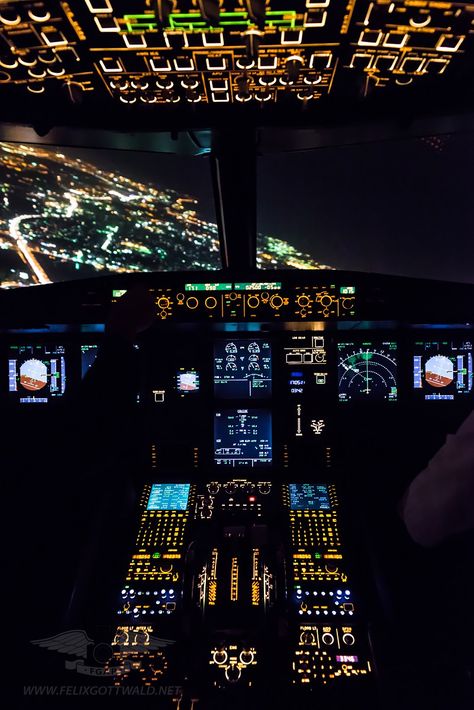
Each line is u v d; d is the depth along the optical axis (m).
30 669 1.59
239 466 2.38
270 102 1.73
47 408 2.40
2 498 2.06
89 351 2.41
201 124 1.89
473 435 0.95
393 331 2.37
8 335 2.42
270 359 2.40
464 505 0.97
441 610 1.86
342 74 1.53
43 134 1.91
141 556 2.02
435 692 1.51
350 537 2.13
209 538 2.09
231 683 1.53
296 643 1.65
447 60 1.43
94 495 2.08
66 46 1.35
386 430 2.38
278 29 1.27
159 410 2.40
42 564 1.96
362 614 1.77
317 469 2.37
